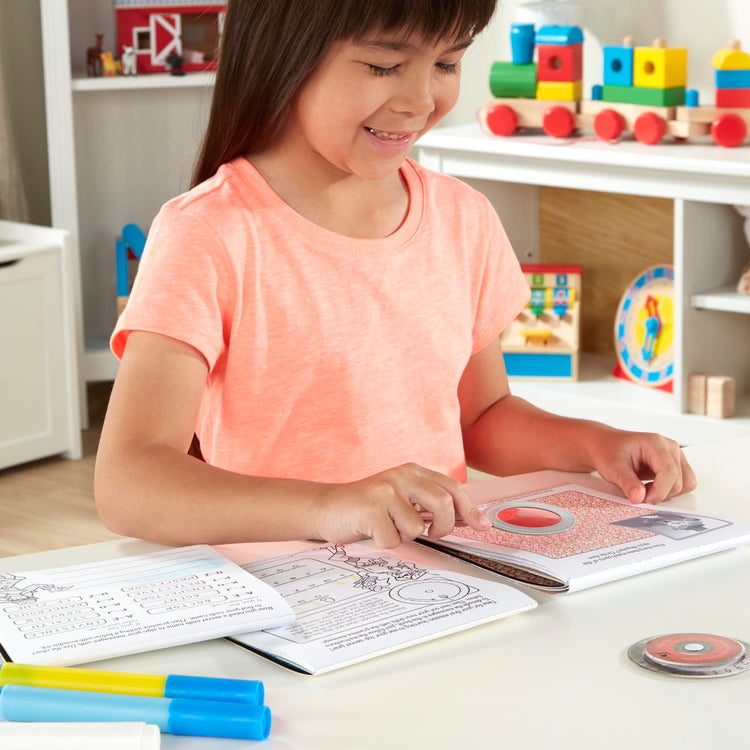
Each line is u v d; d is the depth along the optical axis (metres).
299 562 1.02
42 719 0.74
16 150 3.63
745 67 2.70
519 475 1.29
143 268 1.23
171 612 0.89
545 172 2.86
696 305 2.78
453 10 1.09
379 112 1.15
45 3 3.30
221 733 0.73
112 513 1.10
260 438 1.30
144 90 3.70
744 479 1.26
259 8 1.21
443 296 1.38
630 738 0.72
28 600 0.92
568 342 3.09
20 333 3.14
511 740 0.72
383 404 1.33
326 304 1.29
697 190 2.63
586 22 3.12
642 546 1.02
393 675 0.81
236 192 1.27
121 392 1.15
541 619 0.90
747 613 0.91
